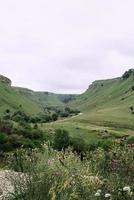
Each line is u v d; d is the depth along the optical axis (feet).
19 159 28.78
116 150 29.68
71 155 27.58
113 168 26.89
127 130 605.31
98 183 23.90
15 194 25.08
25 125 308.60
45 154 27.17
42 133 289.33
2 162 45.62
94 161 29.37
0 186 32.83
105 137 467.11
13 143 193.57
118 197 21.42
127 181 24.35
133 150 28.43
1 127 244.01
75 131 499.51
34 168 25.72
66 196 22.58
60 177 24.59
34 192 23.84
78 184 23.53
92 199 22.43
